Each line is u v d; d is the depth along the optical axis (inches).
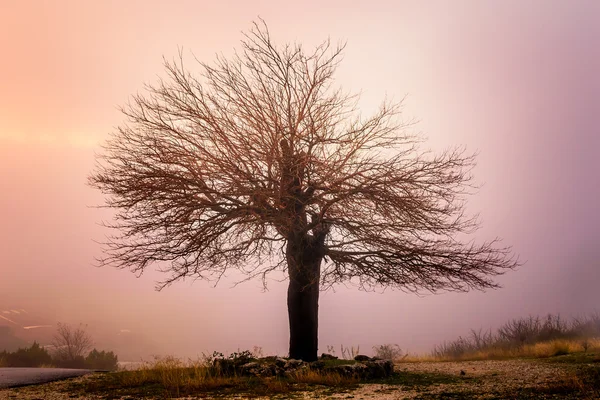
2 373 589.3
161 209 558.3
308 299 631.2
